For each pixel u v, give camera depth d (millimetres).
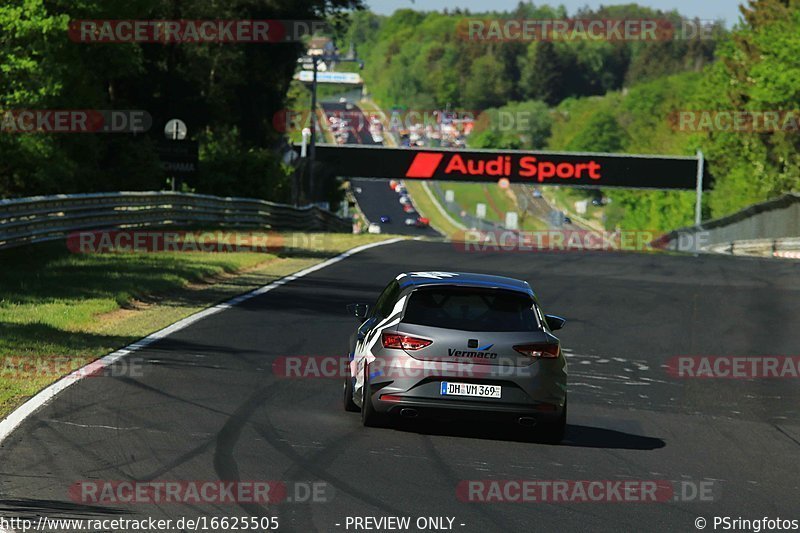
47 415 19312
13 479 15062
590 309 42219
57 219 47219
